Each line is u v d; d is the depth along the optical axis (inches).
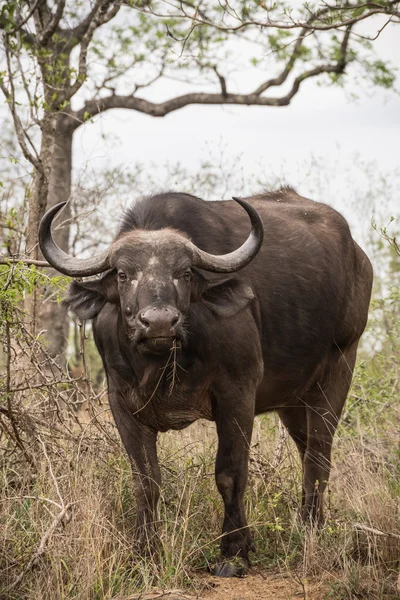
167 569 711.1
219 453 807.7
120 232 842.2
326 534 776.9
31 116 1039.6
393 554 729.6
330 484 934.4
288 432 999.0
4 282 800.3
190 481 855.1
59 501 751.7
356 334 1010.1
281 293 893.8
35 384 904.9
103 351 833.5
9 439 882.1
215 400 816.9
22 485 810.8
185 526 741.9
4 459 847.1
